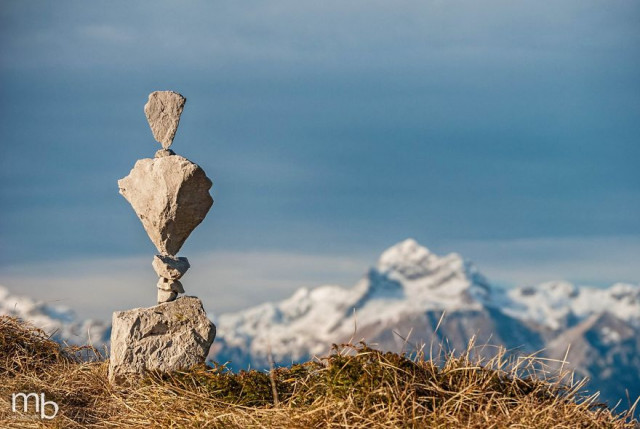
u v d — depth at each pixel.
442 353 4.22
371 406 4.04
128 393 4.49
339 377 4.14
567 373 4.19
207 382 4.38
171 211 4.62
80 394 4.53
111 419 4.29
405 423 3.96
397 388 4.06
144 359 4.57
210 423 4.11
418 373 4.15
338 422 4.01
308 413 4.04
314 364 4.30
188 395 4.34
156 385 4.43
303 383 4.24
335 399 4.09
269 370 4.38
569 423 4.01
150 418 4.23
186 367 4.59
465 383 4.12
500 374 4.20
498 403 4.04
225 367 4.48
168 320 4.62
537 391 4.13
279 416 4.09
